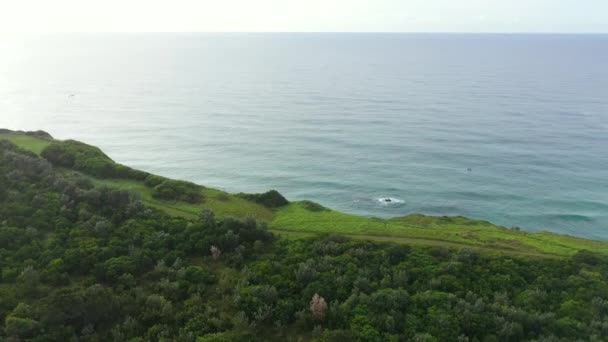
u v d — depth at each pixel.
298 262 35.81
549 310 30.94
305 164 104.44
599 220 77.81
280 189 90.19
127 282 31.30
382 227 47.75
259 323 28.73
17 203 39.19
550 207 82.62
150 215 42.28
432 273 34.69
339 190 89.81
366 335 26.95
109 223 38.50
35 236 35.25
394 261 36.94
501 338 27.66
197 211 48.19
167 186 52.50
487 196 87.19
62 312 26.28
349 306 29.62
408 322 28.41
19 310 26.02
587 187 91.44
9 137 62.56
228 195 54.75
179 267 34.22
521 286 33.94
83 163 55.81
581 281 34.38
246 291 30.88
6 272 30.20
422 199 85.94
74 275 31.91
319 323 28.72
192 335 26.33
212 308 29.59
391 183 93.31
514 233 51.31
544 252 43.47
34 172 46.12
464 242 44.56
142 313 28.27
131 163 104.56
